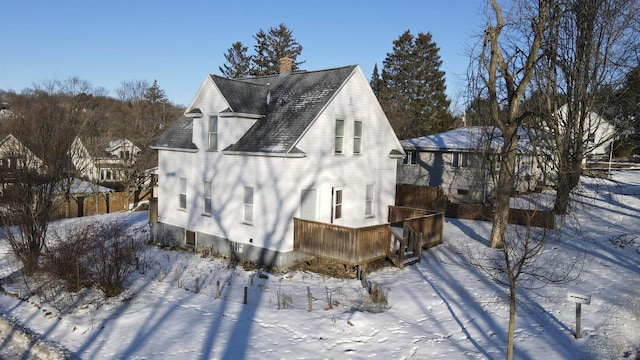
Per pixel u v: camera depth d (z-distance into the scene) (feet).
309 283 56.90
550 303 46.44
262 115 70.90
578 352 36.27
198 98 74.23
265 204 64.69
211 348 38.96
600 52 76.69
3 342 45.34
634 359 34.65
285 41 198.90
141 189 156.87
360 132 73.97
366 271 59.62
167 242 83.15
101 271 55.72
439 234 70.85
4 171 70.23
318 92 69.67
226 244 71.26
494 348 37.86
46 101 123.54
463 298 49.19
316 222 60.23
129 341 41.81
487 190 94.99
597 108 101.91
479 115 59.88
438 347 38.32
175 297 53.83
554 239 67.92
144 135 154.20
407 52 213.66
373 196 77.41
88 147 149.79
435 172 114.52
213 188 72.90
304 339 40.24
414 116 202.69
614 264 57.26
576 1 75.41
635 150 179.73
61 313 50.62
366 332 41.22
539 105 74.28
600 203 95.61
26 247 68.54
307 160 64.54
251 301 51.39
